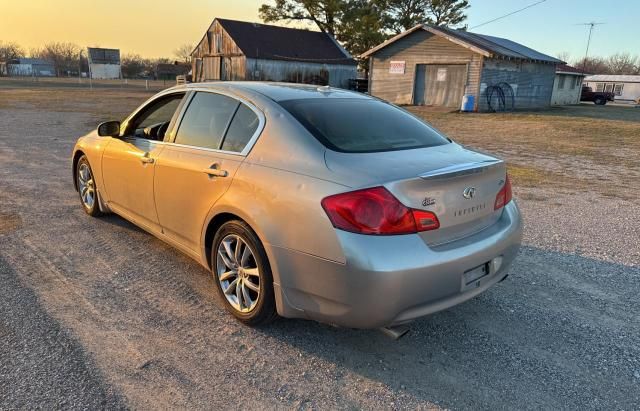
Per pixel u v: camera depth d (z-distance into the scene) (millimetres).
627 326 3242
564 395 2545
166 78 73125
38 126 14180
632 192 7188
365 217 2436
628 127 16953
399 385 2609
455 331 3156
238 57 35781
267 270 2879
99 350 2830
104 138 4715
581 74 38281
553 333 3145
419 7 40719
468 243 2719
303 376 2666
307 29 41844
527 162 9977
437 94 26281
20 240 4551
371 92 29391
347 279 2467
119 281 3750
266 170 2885
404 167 2635
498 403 2477
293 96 3350
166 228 3861
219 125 3414
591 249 4645
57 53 100500
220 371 2684
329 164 2686
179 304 3418
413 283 2449
